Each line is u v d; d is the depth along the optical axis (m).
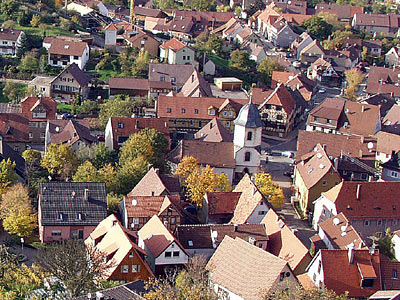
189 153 184.25
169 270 136.25
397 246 151.62
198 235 143.38
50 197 149.88
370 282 125.75
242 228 144.38
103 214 150.12
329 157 186.25
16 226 147.00
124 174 171.00
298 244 136.50
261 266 124.06
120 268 127.25
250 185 159.88
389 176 189.38
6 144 180.75
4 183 160.88
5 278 124.38
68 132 189.62
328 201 164.12
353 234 145.25
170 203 151.75
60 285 120.81
